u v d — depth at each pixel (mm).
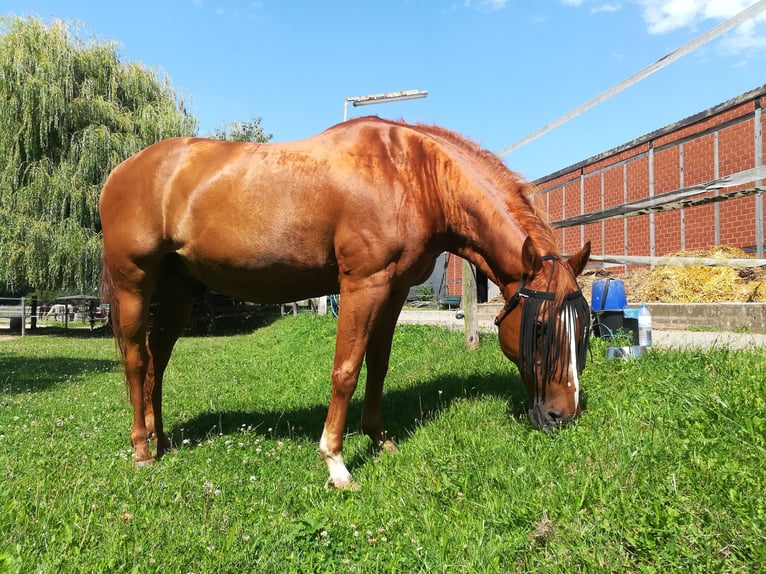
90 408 5465
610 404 3428
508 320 3295
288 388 6516
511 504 2424
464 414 3932
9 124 17188
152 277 3889
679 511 2154
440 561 2105
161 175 3740
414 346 7852
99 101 18234
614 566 1930
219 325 22234
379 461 3340
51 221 17172
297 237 3371
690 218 10727
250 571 2113
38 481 3021
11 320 21844
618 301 5719
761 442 2574
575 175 14398
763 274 8203
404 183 3277
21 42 17750
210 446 3943
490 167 3537
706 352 4500
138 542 2320
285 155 3465
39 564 2076
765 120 9117
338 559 2215
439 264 26531
